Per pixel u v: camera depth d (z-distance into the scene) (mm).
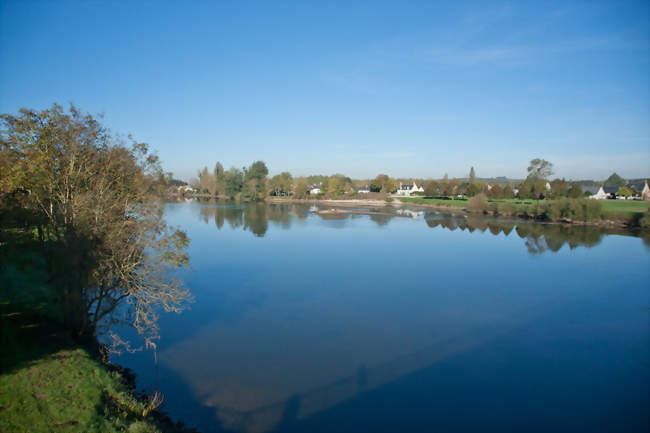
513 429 12219
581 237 50125
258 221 66062
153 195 14844
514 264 34938
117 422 9883
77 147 13375
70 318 14438
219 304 22812
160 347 16797
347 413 12664
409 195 152125
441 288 27188
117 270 13547
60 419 9023
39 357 11469
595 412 13188
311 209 95188
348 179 170750
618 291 26969
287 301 23719
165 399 12820
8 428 8109
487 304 23938
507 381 15086
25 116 12406
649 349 18000
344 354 16844
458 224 64812
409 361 16438
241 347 17109
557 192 94312
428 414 12797
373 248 41844
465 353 17359
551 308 23406
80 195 13375
